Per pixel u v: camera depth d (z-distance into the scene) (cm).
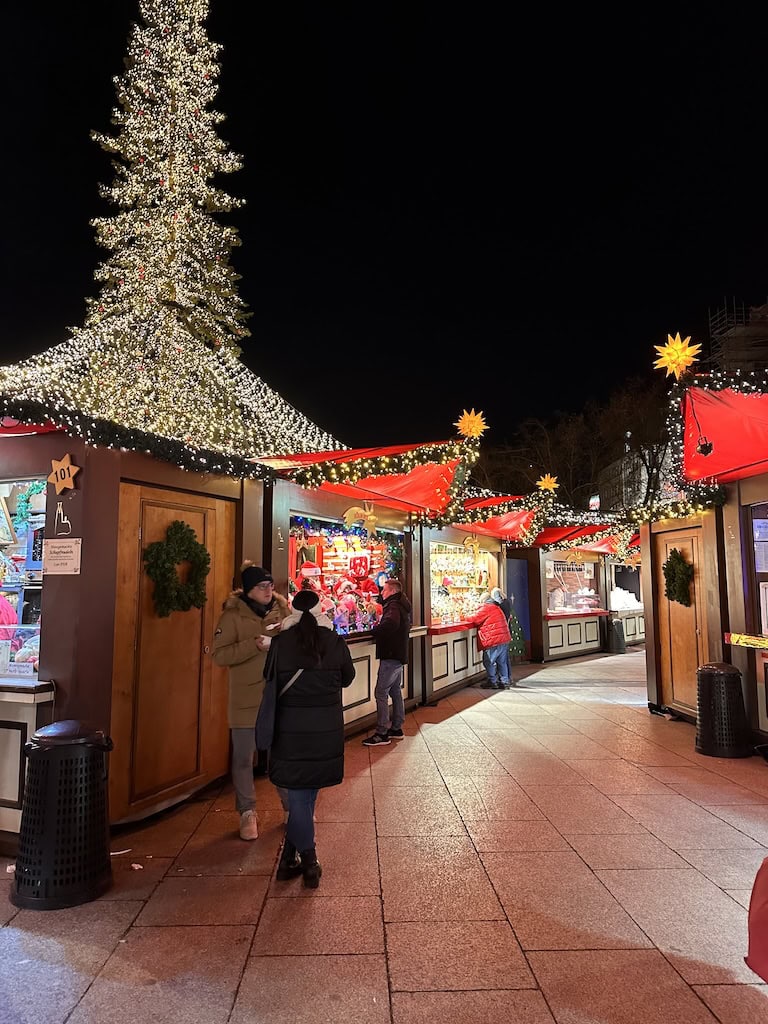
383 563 924
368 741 737
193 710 558
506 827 481
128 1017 273
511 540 1360
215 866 421
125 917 355
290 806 396
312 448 812
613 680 1255
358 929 340
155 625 518
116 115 758
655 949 320
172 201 757
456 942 327
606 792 562
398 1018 271
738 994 286
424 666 992
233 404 799
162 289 757
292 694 392
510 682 1181
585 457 3056
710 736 679
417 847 446
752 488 723
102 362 715
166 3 737
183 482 545
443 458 680
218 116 779
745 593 731
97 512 463
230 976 301
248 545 625
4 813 446
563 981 295
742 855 430
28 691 432
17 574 499
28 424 440
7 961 315
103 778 392
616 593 1919
